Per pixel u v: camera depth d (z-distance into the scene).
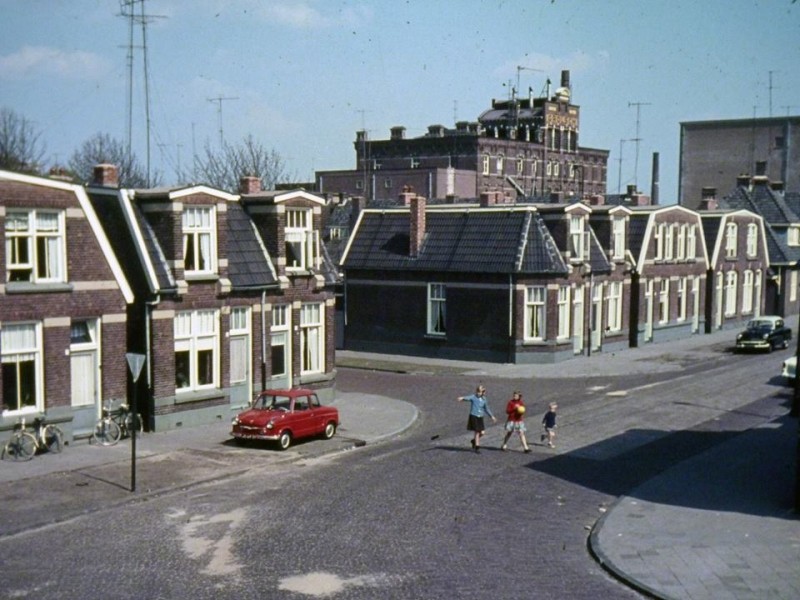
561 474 25.97
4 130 68.12
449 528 20.50
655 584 16.67
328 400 37.91
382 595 16.12
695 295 62.44
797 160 91.44
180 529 20.30
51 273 28.19
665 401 37.94
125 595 16.08
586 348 51.88
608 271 53.19
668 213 58.66
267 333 35.03
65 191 28.23
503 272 48.44
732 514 21.45
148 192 31.52
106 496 23.09
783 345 55.91
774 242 71.38
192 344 32.38
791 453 28.27
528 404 37.69
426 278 51.56
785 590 16.27
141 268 30.91
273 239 35.28
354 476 25.61
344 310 54.84
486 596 16.14
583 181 108.69
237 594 16.14
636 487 24.33
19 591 16.28
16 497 22.92
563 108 104.38
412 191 69.38
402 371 46.94
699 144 96.56
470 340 50.31
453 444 30.33
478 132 96.62
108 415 29.64
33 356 27.84
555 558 18.47
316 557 18.25
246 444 29.67
